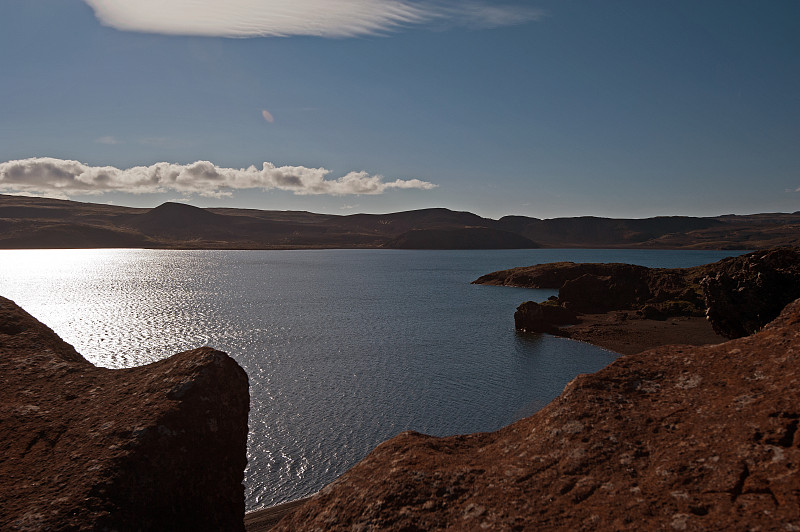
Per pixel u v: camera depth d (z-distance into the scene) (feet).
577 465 30.30
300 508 36.09
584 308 402.11
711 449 27.40
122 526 33.17
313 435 156.15
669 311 351.67
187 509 38.34
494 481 31.42
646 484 26.68
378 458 38.83
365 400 188.03
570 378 217.36
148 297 508.94
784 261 109.50
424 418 170.81
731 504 22.97
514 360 248.52
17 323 59.67
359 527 30.63
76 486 34.01
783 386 29.86
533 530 25.84
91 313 396.57
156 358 248.52
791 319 44.68
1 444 39.06
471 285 655.76
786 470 23.59
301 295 538.88
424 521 29.30
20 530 30.40
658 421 32.09
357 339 301.22
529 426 37.99
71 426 41.01
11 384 47.65
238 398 46.19
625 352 260.21
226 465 42.70
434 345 284.82
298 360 247.91
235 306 447.83
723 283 113.70
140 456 37.04
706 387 33.86
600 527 24.47
